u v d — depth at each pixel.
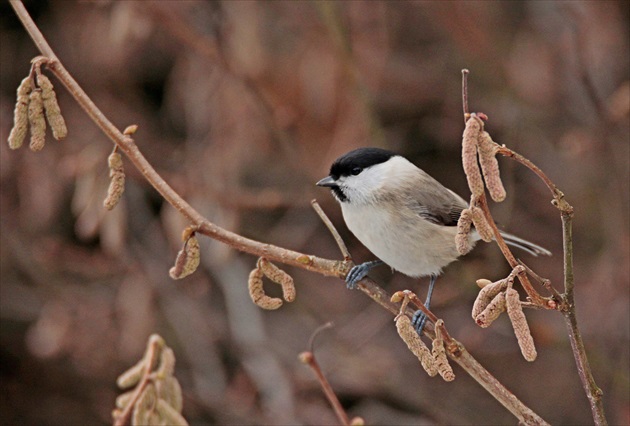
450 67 12.09
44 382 13.02
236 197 10.02
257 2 10.16
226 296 12.20
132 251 11.64
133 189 12.09
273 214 12.87
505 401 4.63
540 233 11.96
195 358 12.02
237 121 10.41
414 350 4.13
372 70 11.27
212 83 10.47
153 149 11.88
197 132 11.08
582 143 10.52
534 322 10.37
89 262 11.59
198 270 12.10
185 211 4.85
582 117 11.49
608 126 10.36
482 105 11.90
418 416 12.45
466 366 4.67
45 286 11.70
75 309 11.60
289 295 4.81
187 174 10.70
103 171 9.44
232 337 12.19
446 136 12.38
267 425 11.09
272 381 11.46
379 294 5.25
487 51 11.37
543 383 12.33
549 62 11.55
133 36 9.88
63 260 11.59
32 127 4.41
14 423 12.95
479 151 3.86
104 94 12.03
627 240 10.72
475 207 3.93
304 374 11.83
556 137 11.70
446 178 12.73
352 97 10.42
